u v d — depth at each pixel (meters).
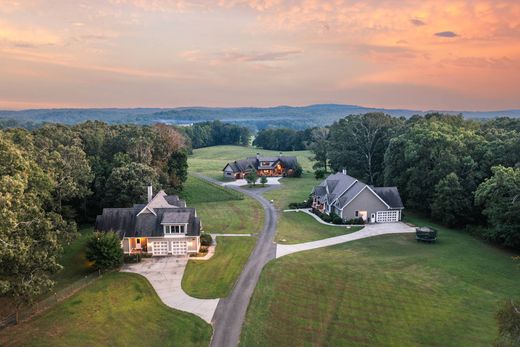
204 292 38.62
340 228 62.56
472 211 60.38
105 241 43.69
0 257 28.88
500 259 47.34
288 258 47.84
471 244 53.50
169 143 85.69
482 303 35.62
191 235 49.59
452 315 33.44
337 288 39.03
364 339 29.98
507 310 22.77
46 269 33.91
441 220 65.81
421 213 72.88
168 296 37.84
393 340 29.77
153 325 32.38
